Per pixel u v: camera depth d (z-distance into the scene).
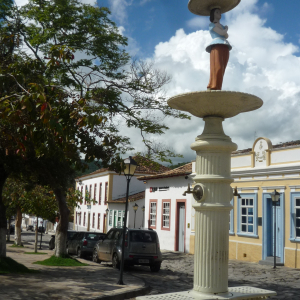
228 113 6.89
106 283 11.63
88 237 22.84
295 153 17.67
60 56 9.13
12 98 9.84
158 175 28.64
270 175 18.91
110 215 42.06
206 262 6.56
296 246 17.08
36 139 8.45
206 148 6.78
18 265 13.14
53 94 10.25
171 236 26.97
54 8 14.25
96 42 14.55
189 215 25.05
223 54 6.93
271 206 18.97
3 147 10.63
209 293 6.48
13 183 22.23
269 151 19.11
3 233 13.04
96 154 11.15
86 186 53.25
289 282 13.16
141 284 11.71
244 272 15.51
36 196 23.34
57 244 16.83
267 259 18.30
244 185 20.48
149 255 16.05
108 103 13.88
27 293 9.40
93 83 14.10
